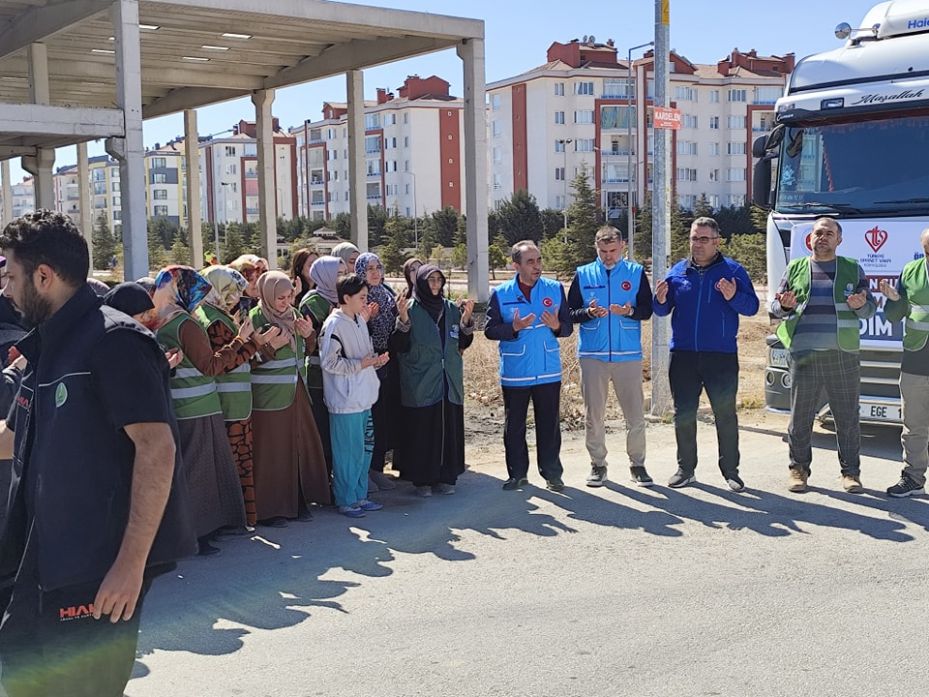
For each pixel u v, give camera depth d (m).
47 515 2.95
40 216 3.02
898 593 5.27
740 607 5.10
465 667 4.43
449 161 97.31
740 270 7.46
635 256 47.78
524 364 7.54
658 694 4.11
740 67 86.19
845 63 8.86
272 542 6.45
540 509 7.16
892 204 8.38
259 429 6.69
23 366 3.85
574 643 4.68
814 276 7.38
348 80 21.88
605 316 7.65
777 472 8.12
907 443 7.26
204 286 6.04
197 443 6.07
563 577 5.66
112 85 26.03
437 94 97.75
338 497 7.08
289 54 22.41
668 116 10.15
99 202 138.88
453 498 7.53
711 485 7.75
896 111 8.45
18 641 3.05
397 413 7.79
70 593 2.99
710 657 4.47
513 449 7.70
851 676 4.25
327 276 7.50
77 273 3.02
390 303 7.82
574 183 49.59
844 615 4.96
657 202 10.27
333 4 17.55
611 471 8.33
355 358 7.06
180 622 5.04
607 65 82.00
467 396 12.12
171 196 128.12
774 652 4.52
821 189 8.77
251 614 5.14
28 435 3.08
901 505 7.05
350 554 6.17
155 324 5.89
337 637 4.81
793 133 8.99
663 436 9.73
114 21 15.19
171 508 3.14
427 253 58.03
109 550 2.98
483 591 5.45
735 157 84.94
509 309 7.51
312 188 111.12
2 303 4.60
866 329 8.42
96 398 2.98
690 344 7.56
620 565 5.86
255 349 6.18
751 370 14.30
